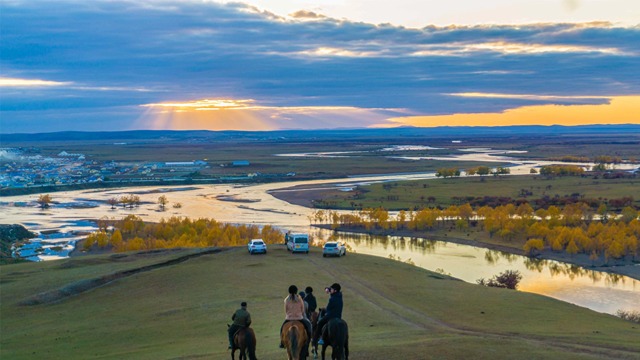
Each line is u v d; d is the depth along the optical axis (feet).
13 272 254.27
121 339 144.15
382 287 200.44
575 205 643.45
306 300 112.68
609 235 469.98
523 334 135.64
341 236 592.19
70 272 243.19
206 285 205.05
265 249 278.26
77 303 197.36
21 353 137.08
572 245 467.93
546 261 456.86
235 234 453.58
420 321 148.36
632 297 337.31
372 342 118.01
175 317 163.32
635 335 143.84
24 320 178.09
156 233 501.56
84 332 155.12
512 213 640.99
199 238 443.32
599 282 382.42
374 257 282.97
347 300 173.37
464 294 195.62
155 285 212.84
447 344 112.57
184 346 128.88
